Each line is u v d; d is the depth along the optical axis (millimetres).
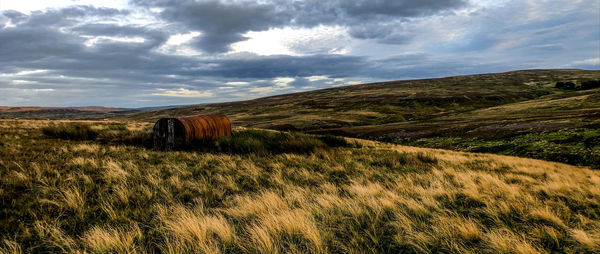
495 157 17500
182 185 5730
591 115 40469
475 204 4938
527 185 6848
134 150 10234
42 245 3236
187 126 11320
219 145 11391
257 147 11289
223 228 3512
